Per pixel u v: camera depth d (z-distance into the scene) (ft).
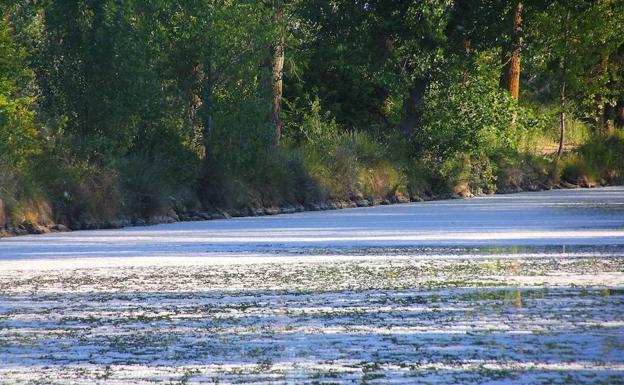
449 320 98.37
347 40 342.03
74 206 224.12
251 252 165.17
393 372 76.84
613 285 122.62
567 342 87.25
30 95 249.96
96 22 247.09
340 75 400.06
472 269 139.85
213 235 200.23
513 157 371.35
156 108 249.96
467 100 348.18
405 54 341.21
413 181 326.44
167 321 99.60
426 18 327.88
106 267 144.97
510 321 97.60
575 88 404.36
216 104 266.16
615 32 403.54
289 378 75.31
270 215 263.08
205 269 141.59
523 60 399.44
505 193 359.87
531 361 80.12
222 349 85.81
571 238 187.42
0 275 136.46
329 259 153.69
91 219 224.53
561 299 111.34
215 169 263.49
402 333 91.97
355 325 96.27
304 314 102.73
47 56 245.86
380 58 341.82
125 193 234.38
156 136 255.70
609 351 83.56
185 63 266.57
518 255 158.20
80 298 115.34
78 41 247.09
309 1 344.08
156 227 224.33
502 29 348.38
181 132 260.62
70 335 92.84
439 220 236.22
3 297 116.47
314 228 215.92
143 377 76.13
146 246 177.37
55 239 194.49
